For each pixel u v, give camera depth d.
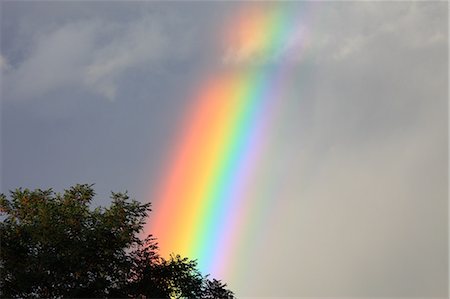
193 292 37.38
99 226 35.00
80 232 34.62
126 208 36.50
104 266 34.56
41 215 34.72
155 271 36.69
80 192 37.75
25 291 32.91
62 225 34.38
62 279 33.47
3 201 36.03
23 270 32.59
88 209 36.69
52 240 33.34
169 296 36.81
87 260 33.94
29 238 33.97
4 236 33.75
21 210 35.66
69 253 33.06
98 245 34.16
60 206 36.12
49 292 33.25
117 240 34.69
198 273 38.16
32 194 36.84
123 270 35.38
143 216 37.09
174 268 37.00
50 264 32.66
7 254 33.53
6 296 32.84
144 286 35.47
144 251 37.12
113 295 33.84
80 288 32.84
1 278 33.03
